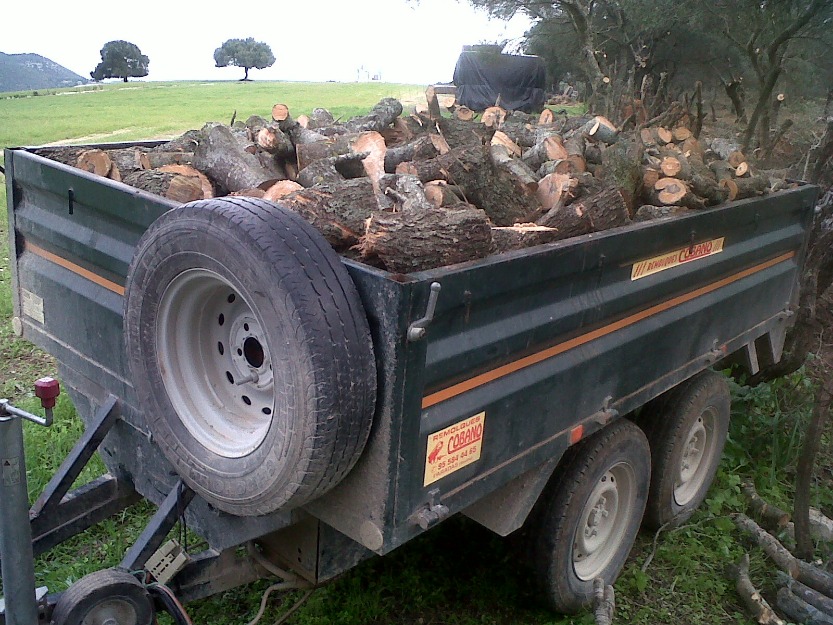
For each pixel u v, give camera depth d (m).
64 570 3.47
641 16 10.59
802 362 5.29
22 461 2.03
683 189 3.73
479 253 2.53
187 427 2.45
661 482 4.02
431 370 2.24
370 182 3.15
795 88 11.25
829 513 4.60
